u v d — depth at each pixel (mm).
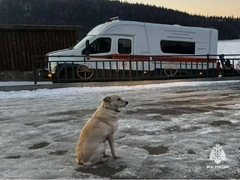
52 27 15727
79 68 12164
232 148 4227
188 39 14125
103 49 12570
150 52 13305
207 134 5020
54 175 3439
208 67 14477
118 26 12680
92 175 3406
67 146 4637
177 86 12258
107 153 4184
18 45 15086
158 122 6004
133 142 4684
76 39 16500
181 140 4711
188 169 3494
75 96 9828
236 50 48375
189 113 6844
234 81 14086
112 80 12742
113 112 3932
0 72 14594
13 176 3445
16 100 9203
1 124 6230
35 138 5148
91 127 3736
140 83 12562
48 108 7887
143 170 3512
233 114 6578
